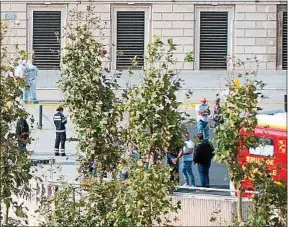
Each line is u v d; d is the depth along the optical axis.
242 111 28.97
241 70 72.88
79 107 30.55
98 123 30.12
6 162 27.70
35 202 33.31
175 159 35.00
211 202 33.66
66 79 30.69
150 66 28.80
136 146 28.61
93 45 30.66
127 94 28.89
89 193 28.75
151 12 74.56
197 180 43.66
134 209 27.45
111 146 30.23
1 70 27.72
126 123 32.16
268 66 74.56
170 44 29.36
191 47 74.62
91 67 30.55
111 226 28.17
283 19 74.81
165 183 27.38
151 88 28.20
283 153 35.81
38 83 69.75
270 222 28.02
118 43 74.12
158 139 28.09
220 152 28.36
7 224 27.94
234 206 33.28
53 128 54.84
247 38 74.81
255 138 28.39
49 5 74.25
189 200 33.91
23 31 74.38
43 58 74.19
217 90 68.38
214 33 74.81
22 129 30.11
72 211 28.59
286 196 28.02
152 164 28.08
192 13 74.69
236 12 74.81
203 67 74.50
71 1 74.06
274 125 36.72
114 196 28.50
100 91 30.53
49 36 74.31
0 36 31.06
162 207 27.42
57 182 33.59
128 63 73.94
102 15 73.94
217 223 32.12
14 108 27.84
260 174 28.23
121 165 28.23
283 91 69.75
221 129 28.28
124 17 74.38
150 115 28.17
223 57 74.56
